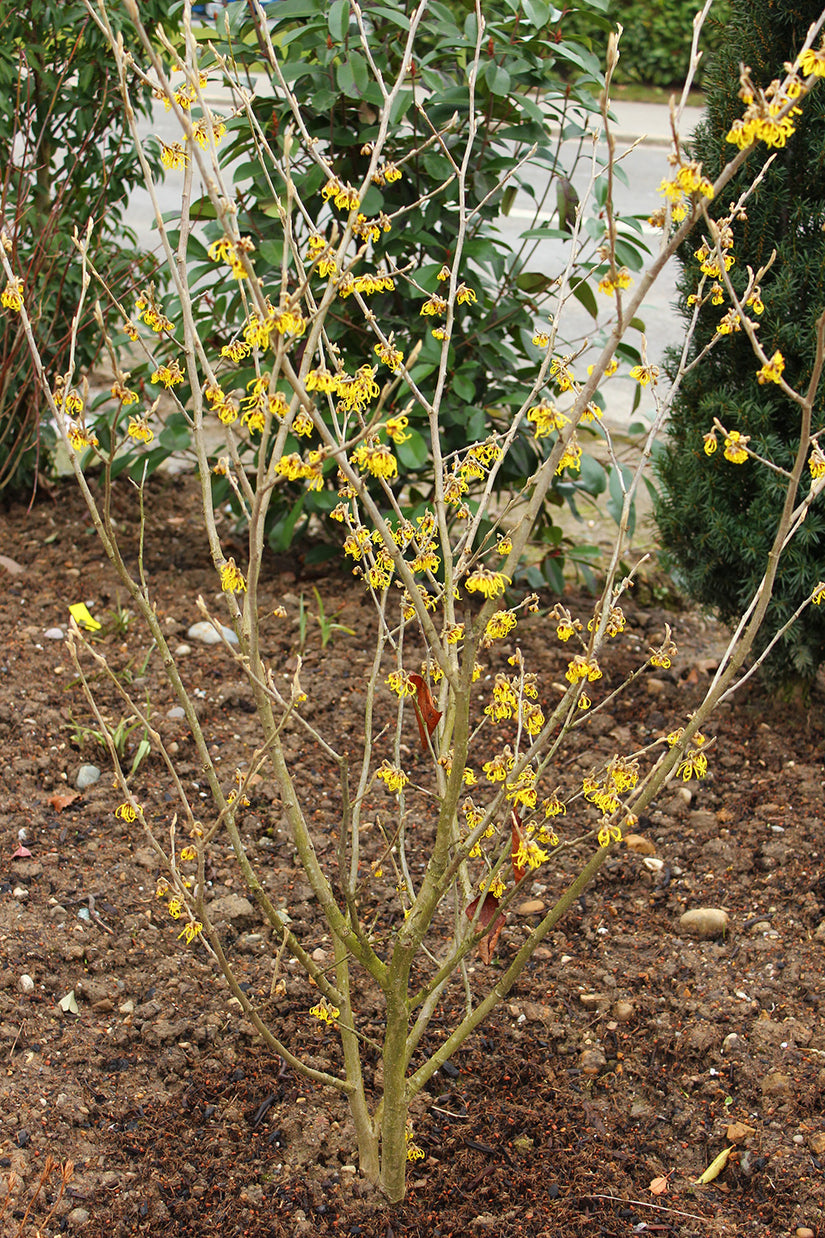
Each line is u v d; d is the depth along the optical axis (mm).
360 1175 2219
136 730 3559
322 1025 2572
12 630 4047
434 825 3240
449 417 4027
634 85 15047
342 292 1908
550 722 1923
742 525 3549
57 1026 2518
